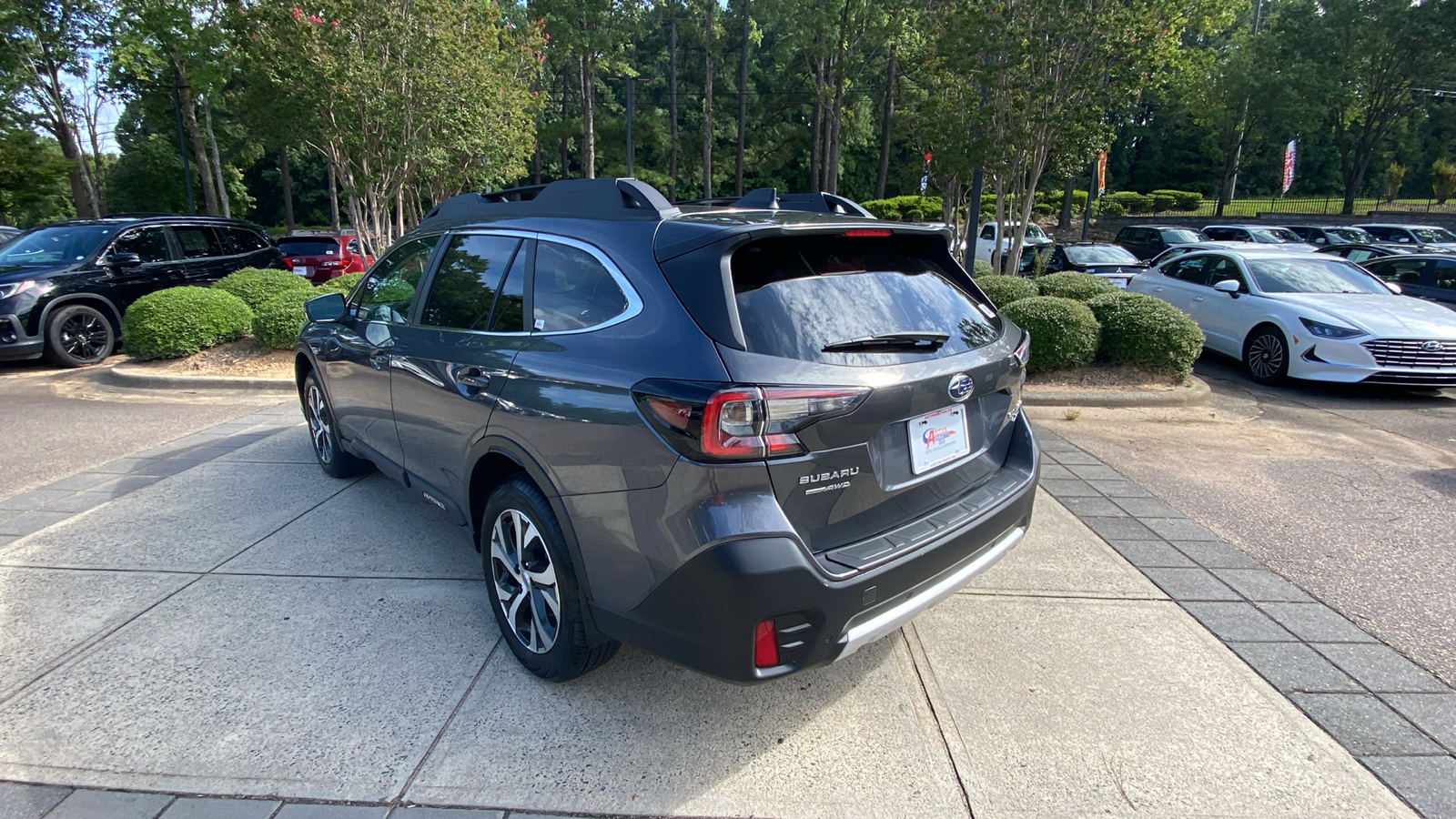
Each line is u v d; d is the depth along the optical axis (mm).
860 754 2615
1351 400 7941
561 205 3197
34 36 20031
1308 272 9320
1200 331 7988
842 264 2744
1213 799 2430
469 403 3094
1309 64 34375
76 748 2613
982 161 12273
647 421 2344
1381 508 4844
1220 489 5191
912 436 2625
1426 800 2426
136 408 7332
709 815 2354
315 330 4801
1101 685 2994
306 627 3354
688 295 2434
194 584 3723
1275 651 3232
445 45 11148
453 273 3518
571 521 2602
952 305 3002
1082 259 15688
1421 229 22828
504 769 2527
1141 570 3957
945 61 12523
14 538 4266
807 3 34469
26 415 7055
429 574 3832
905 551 2529
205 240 11117
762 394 2219
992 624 3426
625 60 32875
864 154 51969
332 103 10945
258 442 6070
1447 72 34469
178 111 23016
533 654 2932
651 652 2469
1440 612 3545
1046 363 8031
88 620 3410
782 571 2225
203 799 2396
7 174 22516
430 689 2936
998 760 2594
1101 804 2404
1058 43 11602
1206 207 41719
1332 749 2648
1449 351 7625
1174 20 12062
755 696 2924
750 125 48844
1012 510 2986
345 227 57469
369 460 4387
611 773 2520
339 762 2551
